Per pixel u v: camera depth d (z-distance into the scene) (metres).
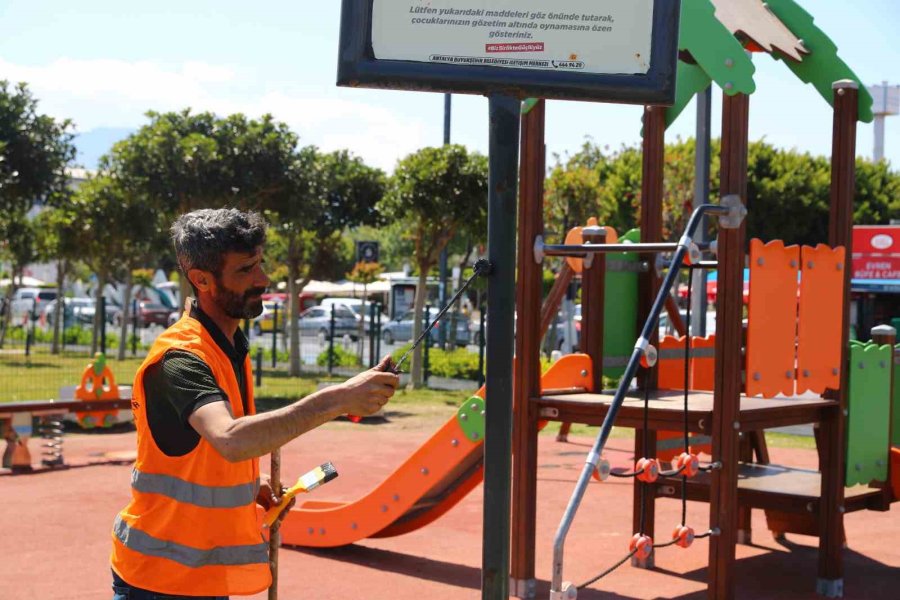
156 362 2.71
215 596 2.70
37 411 9.84
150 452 2.72
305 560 6.55
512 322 3.09
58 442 10.02
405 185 17.27
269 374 20.52
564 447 11.95
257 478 2.94
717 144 27.56
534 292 5.76
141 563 2.69
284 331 23.58
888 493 6.30
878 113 51.47
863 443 6.06
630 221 34.16
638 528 6.60
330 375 20.12
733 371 5.08
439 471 6.12
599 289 6.30
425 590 5.83
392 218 18.00
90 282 52.91
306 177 17.16
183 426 2.67
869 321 25.17
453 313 25.94
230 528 2.72
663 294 4.54
